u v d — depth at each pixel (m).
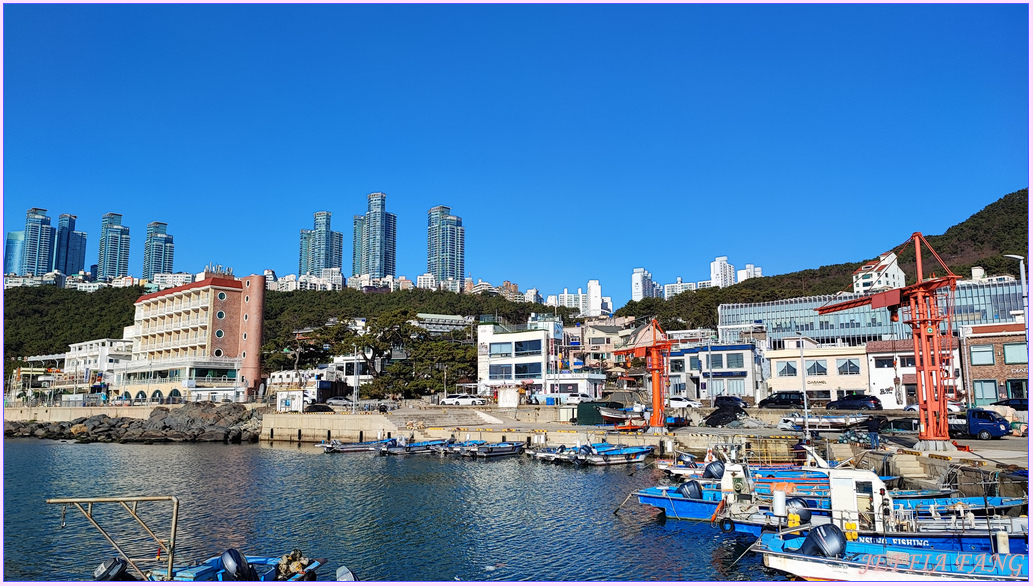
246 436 79.75
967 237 157.88
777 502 25.08
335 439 72.81
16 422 101.25
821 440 45.47
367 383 102.69
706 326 136.25
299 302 194.12
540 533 30.81
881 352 74.88
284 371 109.50
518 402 83.19
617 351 67.75
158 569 21.80
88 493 42.94
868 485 25.22
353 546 29.34
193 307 115.25
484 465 53.94
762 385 88.06
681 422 65.50
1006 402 55.16
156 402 100.06
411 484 44.50
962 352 63.53
